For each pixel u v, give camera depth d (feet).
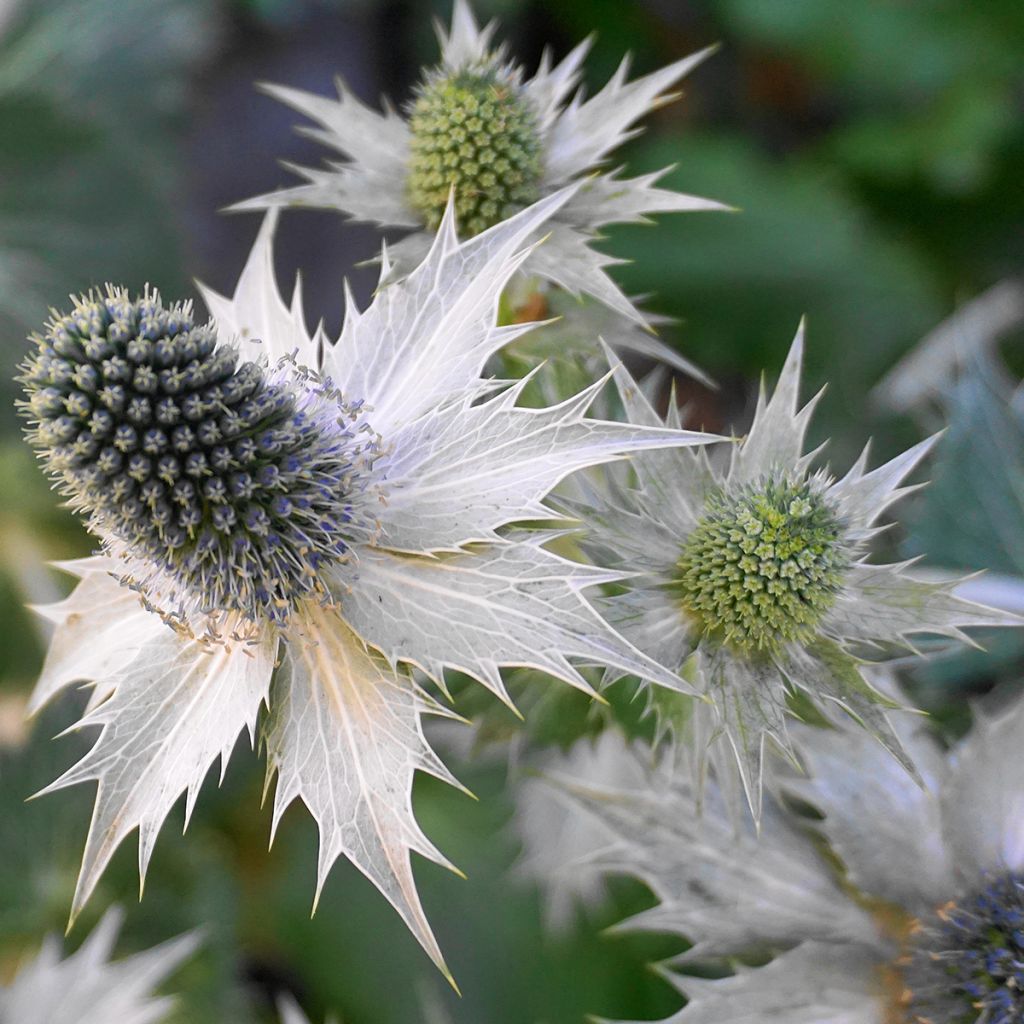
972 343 1.26
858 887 1.04
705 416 1.71
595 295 1.04
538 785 1.22
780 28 1.74
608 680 0.99
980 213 1.74
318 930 1.38
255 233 2.04
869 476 1.03
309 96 1.09
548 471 0.97
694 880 1.05
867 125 1.76
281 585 1.00
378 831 0.97
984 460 1.22
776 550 1.00
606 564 1.02
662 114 1.91
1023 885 1.03
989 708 1.18
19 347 1.59
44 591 1.48
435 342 1.01
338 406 1.02
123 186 1.66
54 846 1.29
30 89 1.66
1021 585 1.18
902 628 1.01
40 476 1.54
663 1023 1.02
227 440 1.00
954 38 1.69
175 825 1.32
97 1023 1.17
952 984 1.03
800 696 1.02
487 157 1.06
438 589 0.98
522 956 1.33
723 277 1.64
